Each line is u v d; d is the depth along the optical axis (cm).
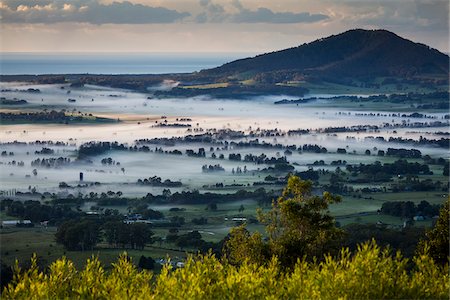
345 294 1223
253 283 1255
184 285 1241
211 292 1249
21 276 1312
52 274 1321
